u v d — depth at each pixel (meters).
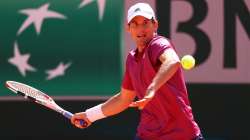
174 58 11.87
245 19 23.22
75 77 23.61
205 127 23.69
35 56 23.67
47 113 24.02
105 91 23.53
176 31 23.31
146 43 12.69
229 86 23.45
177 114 12.62
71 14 23.48
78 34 23.50
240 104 23.52
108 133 23.89
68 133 24.03
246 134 23.56
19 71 23.75
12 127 24.16
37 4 23.61
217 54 23.33
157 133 12.81
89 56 23.48
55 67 23.62
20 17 23.66
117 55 23.41
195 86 23.52
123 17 23.34
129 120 23.81
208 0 23.22
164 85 12.46
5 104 24.05
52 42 23.61
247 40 23.27
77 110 23.69
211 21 23.28
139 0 23.30
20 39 23.69
